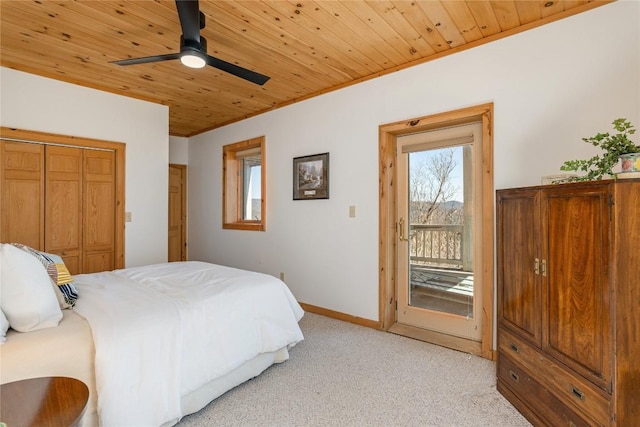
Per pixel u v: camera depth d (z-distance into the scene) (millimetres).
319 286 3584
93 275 2475
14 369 1206
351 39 2498
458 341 2730
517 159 2346
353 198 3285
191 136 5391
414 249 3104
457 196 2838
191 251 5375
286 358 2328
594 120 2066
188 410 1689
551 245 1600
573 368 1456
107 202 3559
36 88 3061
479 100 2504
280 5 2072
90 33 2420
